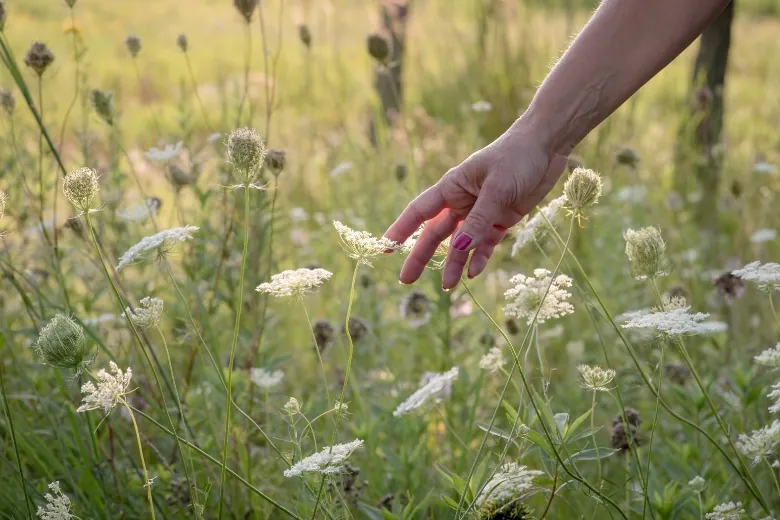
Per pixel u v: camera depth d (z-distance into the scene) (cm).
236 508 272
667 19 212
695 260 438
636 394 353
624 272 423
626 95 218
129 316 190
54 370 271
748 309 420
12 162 360
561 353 390
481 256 232
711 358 361
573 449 220
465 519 206
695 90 539
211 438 280
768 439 206
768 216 493
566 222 470
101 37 1166
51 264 316
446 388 276
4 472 279
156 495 268
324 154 626
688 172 544
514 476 199
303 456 223
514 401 320
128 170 570
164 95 957
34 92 614
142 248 207
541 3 831
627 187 516
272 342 395
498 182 213
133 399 309
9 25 296
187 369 318
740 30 1372
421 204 221
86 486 264
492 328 368
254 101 416
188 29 1248
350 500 254
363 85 845
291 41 1103
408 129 436
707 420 282
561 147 221
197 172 356
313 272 196
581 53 217
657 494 228
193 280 324
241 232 344
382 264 422
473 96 668
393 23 659
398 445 299
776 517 256
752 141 685
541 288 212
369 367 404
